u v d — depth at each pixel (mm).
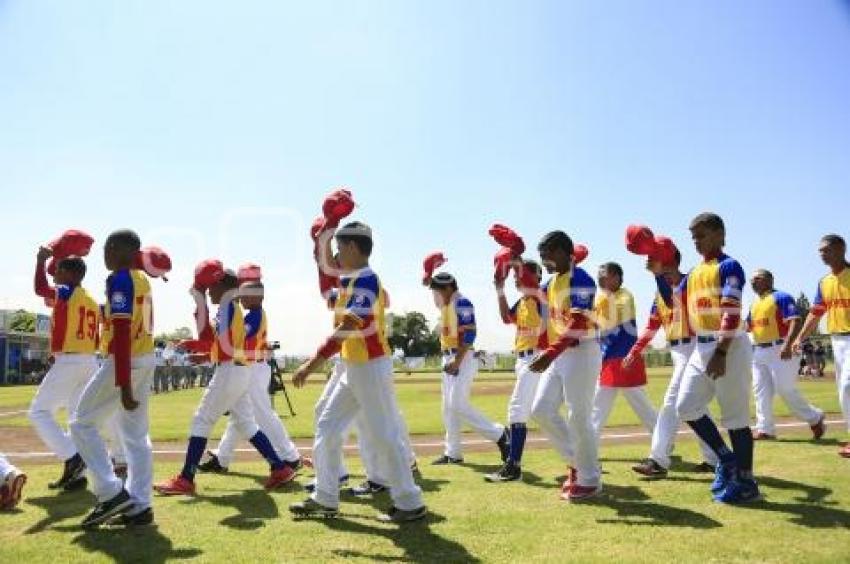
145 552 3951
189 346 6117
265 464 7449
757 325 8672
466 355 7484
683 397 5496
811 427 8492
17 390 24234
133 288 4602
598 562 3668
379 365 4723
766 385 8570
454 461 7566
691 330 6301
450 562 3766
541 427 5645
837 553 3781
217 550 4000
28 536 4312
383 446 4723
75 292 6141
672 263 6309
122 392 4461
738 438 5211
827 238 7441
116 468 6262
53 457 7879
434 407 15617
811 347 26500
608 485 5910
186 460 5816
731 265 5203
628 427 10742
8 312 30797
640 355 7211
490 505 5180
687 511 4855
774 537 4125
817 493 5320
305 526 4598
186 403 17328
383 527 4559
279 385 13453
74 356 6012
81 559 3809
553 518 4727
